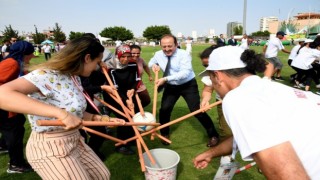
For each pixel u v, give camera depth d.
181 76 3.94
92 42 2.08
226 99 1.39
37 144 2.00
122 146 4.04
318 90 7.98
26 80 1.82
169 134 4.72
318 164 1.23
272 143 1.19
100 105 4.09
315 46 7.71
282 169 1.16
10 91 1.64
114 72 3.77
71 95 2.05
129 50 3.78
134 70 3.93
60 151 2.01
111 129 4.91
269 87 1.38
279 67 9.25
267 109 1.27
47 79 1.93
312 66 7.87
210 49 2.97
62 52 2.00
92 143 3.68
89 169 2.31
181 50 4.17
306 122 1.27
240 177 3.28
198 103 4.20
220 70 1.51
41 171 2.01
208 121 4.15
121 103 3.23
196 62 15.75
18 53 3.26
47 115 1.68
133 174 3.47
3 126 3.32
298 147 1.23
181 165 3.65
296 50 9.07
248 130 1.25
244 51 1.49
